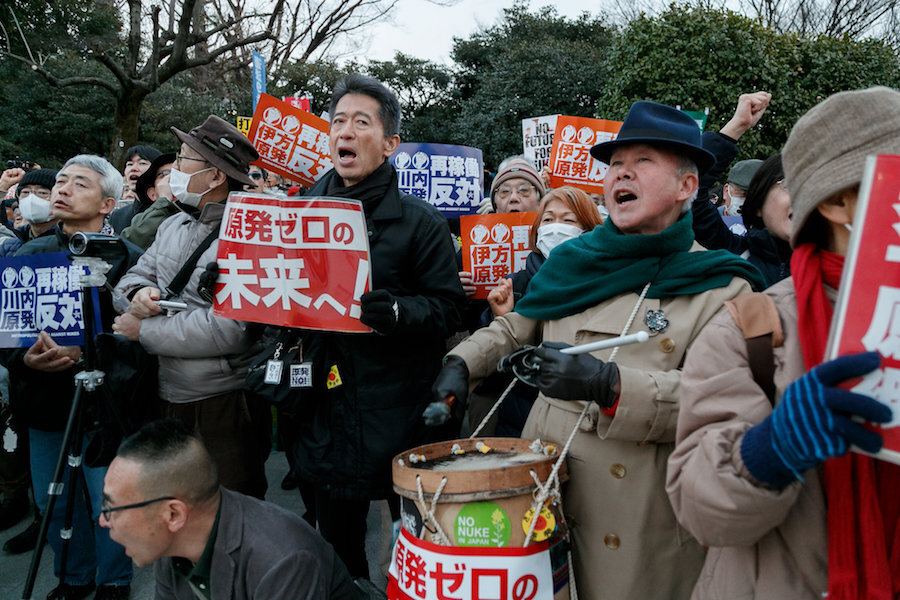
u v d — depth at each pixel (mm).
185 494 1814
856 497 1079
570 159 4117
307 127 3873
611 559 1636
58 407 2953
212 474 1880
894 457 917
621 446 1653
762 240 2812
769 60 9516
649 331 1675
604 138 4070
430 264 2344
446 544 1526
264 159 3887
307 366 2242
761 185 2639
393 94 2389
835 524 1081
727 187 5480
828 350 980
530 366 1667
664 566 1618
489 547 1497
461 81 21094
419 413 2312
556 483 1575
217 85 20703
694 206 2754
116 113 12969
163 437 1831
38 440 3027
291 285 2158
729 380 1191
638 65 9750
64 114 15461
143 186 4305
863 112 1042
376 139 2322
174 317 2580
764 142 9953
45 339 2822
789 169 1127
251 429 2795
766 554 1184
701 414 1212
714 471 1110
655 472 1624
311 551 1925
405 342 2301
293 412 2309
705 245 2820
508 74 15188
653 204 1697
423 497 1544
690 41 9453
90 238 2547
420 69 21484
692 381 1245
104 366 2555
